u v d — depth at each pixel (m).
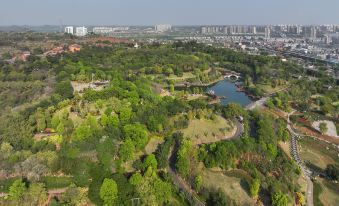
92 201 175.75
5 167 193.88
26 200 172.25
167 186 180.88
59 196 177.62
